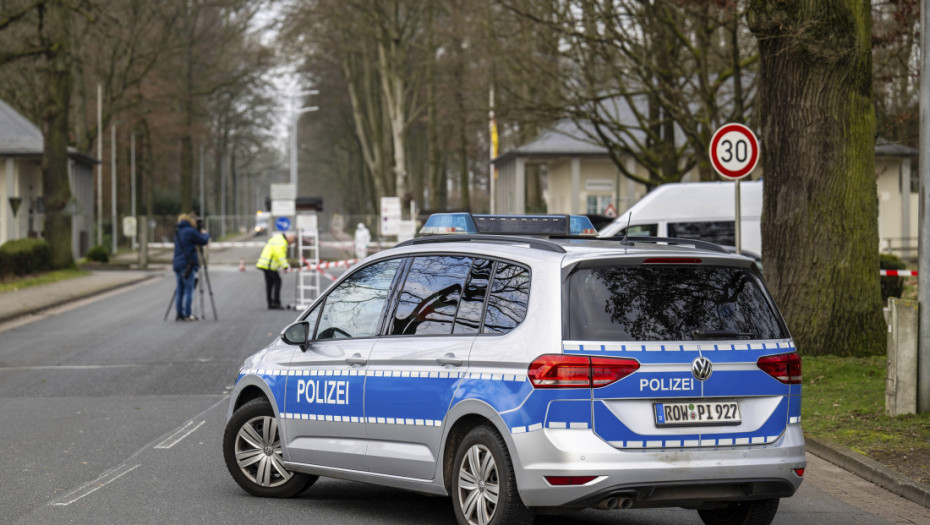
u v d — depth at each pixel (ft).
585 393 37.40
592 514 48.91
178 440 67.36
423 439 42.63
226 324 144.05
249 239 439.22
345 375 46.44
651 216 129.70
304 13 309.63
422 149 503.20
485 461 39.68
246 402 53.57
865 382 78.07
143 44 350.64
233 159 596.70
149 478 55.57
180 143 464.65
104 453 62.90
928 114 65.41
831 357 86.28
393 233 267.18
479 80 215.92
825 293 87.40
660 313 38.88
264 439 51.21
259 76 371.56
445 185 545.85
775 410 39.93
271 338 126.82
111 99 342.03
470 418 41.01
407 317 44.60
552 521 47.26
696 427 38.58
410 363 43.42
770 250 90.22
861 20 86.89
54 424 73.61
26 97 342.23
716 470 38.42
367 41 350.43
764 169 91.25
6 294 191.42
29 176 334.85
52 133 262.88
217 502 49.85
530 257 40.16
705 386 38.63
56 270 261.65
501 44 178.81
